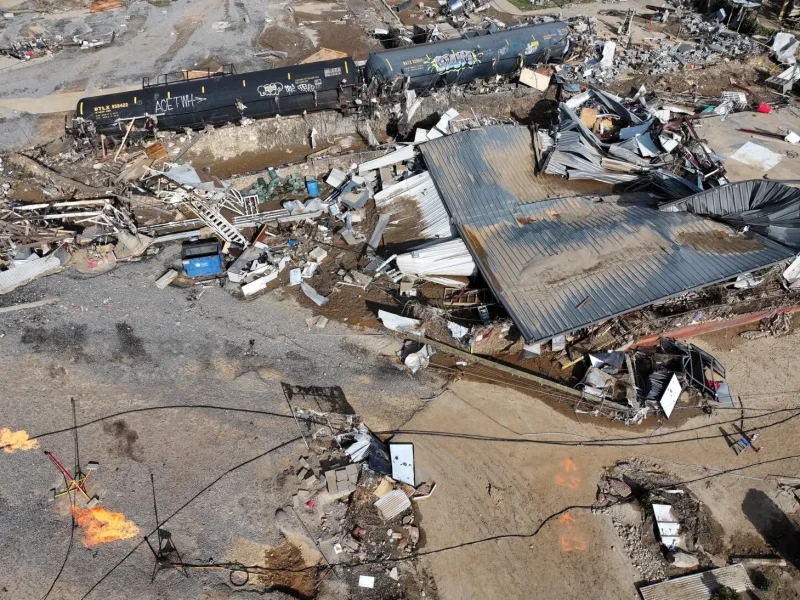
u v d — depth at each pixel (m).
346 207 33.91
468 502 21.83
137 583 19.31
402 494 21.78
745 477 22.73
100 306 28.27
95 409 24.17
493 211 30.09
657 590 19.62
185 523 20.81
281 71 38.16
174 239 32.00
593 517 21.50
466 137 34.09
